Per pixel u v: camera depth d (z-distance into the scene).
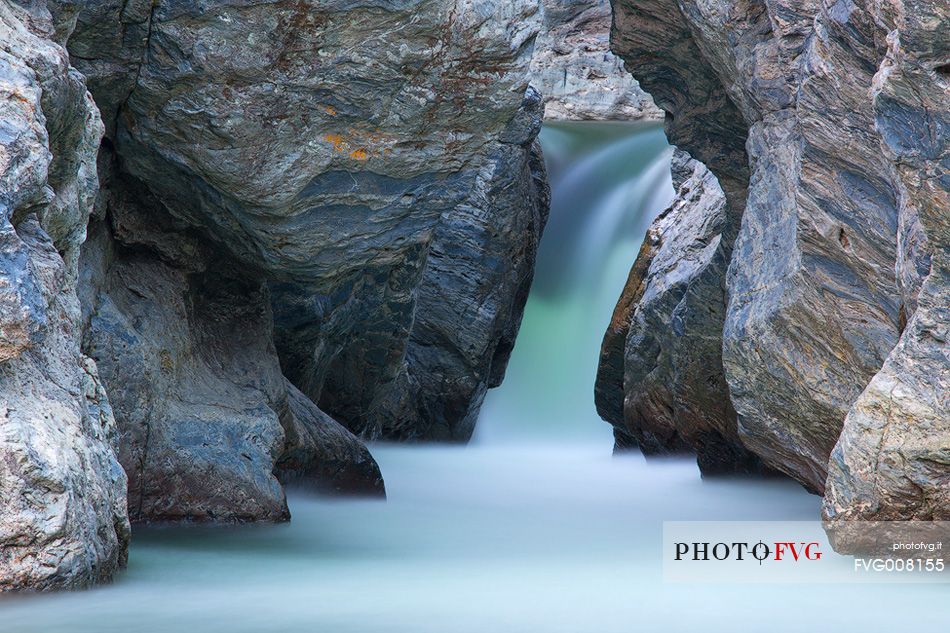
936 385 18.47
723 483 38.03
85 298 23.44
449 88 23.36
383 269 35.12
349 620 15.92
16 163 16.14
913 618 16.48
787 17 24.00
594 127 61.06
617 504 32.72
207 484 24.75
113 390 23.53
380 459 43.94
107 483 18.11
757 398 24.80
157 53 21.92
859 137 21.05
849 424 19.66
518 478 39.53
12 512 15.73
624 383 43.22
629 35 29.97
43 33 18.56
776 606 17.30
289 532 24.92
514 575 20.20
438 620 16.05
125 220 25.47
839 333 22.28
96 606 16.34
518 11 22.95
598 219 56.50
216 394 26.33
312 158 23.50
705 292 35.81
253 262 26.56
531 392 54.25
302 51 22.16
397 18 22.02
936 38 16.47
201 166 23.39
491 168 47.28
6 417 15.82
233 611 16.41
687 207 43.94
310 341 33.19
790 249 23.36
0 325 15.34
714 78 29.47
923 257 18.55
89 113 19.66
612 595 18.14
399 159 24.17
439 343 49.50
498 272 48.97
